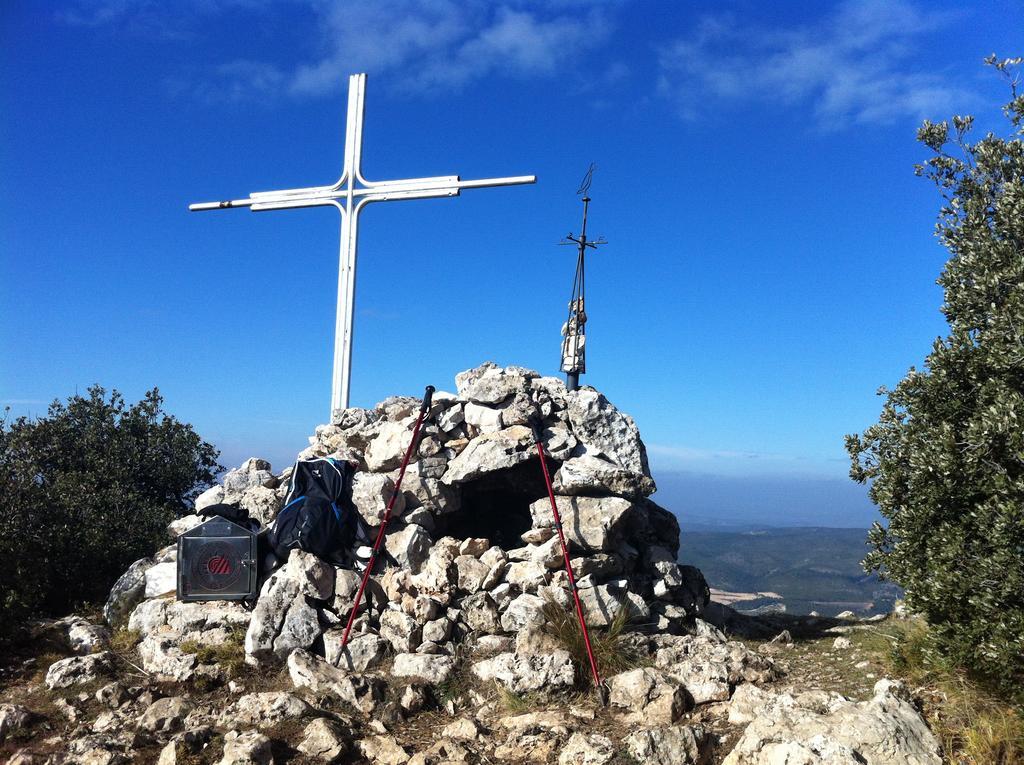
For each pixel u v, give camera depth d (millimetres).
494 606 8062
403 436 9445
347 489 8961
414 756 6027
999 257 6387
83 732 6543
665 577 9016
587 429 9688
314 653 7793
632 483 9062
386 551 8672
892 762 5445
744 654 7617
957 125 7758
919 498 6445
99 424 14812
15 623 8594
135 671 7699
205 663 7648
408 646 7754
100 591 10977
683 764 5836
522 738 6316
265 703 6660
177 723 6570
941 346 6500
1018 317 5875
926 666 6785
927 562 6305
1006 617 5656
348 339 11648
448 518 9695
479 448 9141
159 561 9648
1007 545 5711
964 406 6402
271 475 10445
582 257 10461
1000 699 6102
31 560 9719
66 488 12617
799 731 5785
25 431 13594
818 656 8156
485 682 7359
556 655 7195
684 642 8023
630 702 6863
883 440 6871
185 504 15141
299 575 8188
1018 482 5625
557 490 9000
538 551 8469
